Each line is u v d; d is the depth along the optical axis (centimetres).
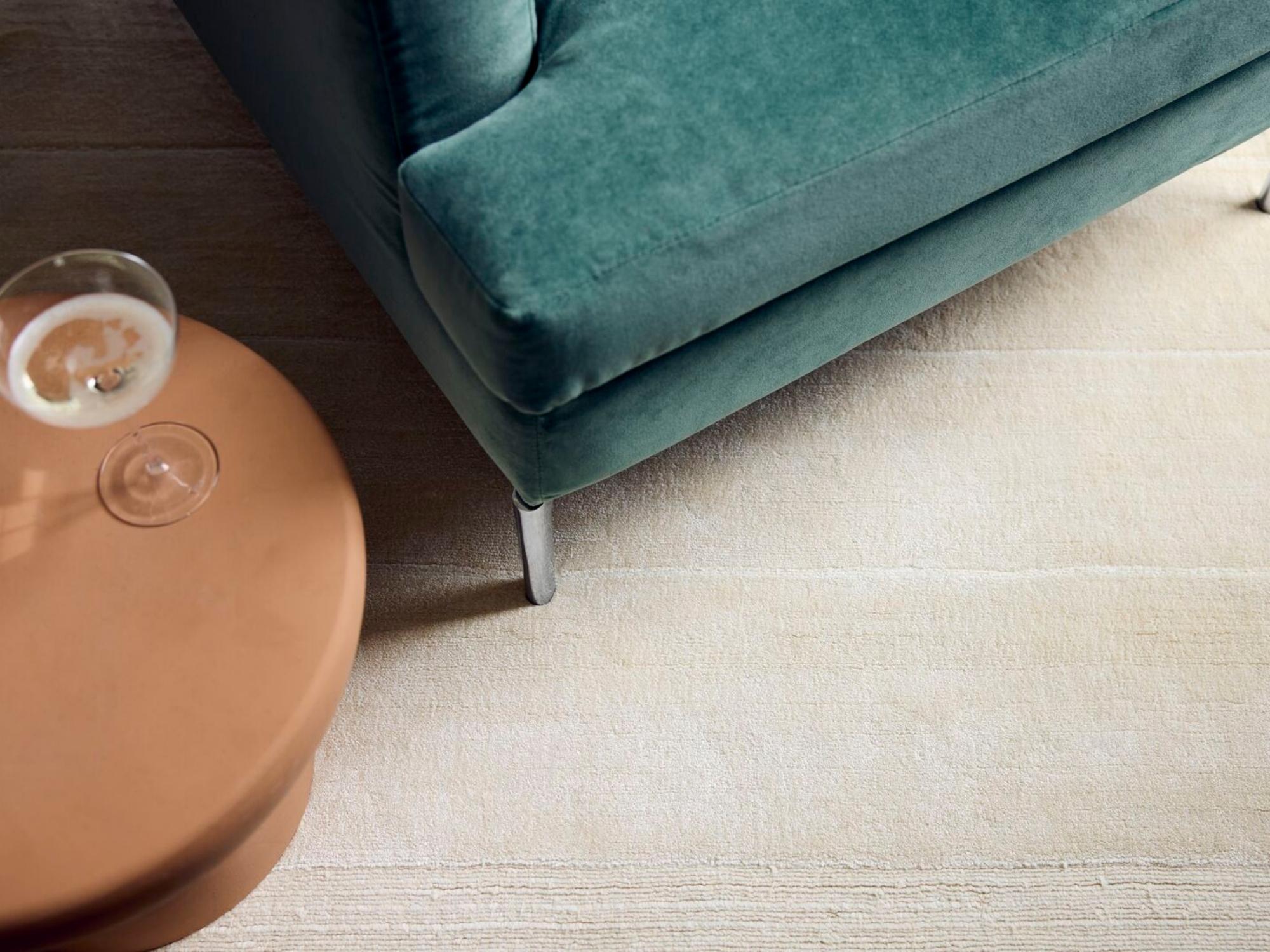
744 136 81
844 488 119
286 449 84
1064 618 113
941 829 104
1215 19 94
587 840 103
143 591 79
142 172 137
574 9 89
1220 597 114
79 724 75
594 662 110
